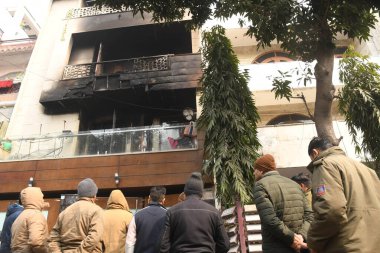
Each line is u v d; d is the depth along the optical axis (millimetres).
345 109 8047
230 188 6793
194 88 11281
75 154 10078
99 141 10172
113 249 3893
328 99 5535
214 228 2803
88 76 11867
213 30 8641
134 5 7008
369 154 7898
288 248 2691
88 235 3068
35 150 10242
